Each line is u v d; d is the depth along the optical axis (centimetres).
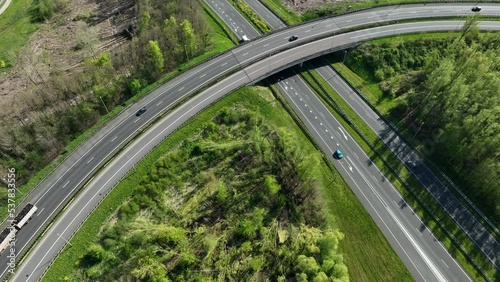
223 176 9331
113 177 9194
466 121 9131
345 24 13238
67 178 9150
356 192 9388
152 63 11288
